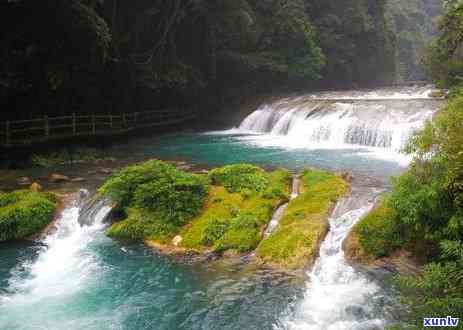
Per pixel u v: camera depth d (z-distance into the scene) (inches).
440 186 328.8
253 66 1515.7
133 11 1069.8
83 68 900.0
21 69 781.3
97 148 892.6
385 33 2237.9
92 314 329.1
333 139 910.4
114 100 1050.7
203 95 1417.3
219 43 1451.8
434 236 331.0
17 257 428.5
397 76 2731.3
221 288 351.9
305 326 300.7
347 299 327.0
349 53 1985.7
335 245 394.0
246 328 303.6
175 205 469.4
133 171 511.8
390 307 313.4
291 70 1626.5
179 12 1135.0
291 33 1615.4
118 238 457.7
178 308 331.0
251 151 836.0
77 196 553.6
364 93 1294.3
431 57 816.9
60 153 789.2
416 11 3484.3
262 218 441.1
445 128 340.2
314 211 438.6
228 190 513.3
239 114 1300.4
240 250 399.2
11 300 350.0
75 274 390.3
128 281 373.1
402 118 824.9
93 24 780.0
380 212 397.4
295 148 852.6
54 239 469.4
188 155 814.5
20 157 752.3
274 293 340.2
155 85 1098.7
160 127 1136.8
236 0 1214.3
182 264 394.9
